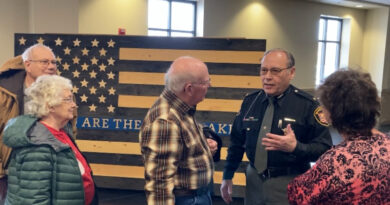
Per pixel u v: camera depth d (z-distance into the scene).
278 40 8.17
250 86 3.19
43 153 1.41
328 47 9.67
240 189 3.27
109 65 3.34
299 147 1.63
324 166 1.06
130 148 3.37
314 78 9.10
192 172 1.47
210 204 1.64
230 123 3.24
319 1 8.66
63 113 1.58
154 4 6.81
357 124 1.06
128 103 3.34
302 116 1.78
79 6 5.20
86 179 1.67
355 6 9.38
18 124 1.46
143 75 3.31
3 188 2.09
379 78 9.59
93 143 3.40
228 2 7.25
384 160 1.03
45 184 1.40
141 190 3.42
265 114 1.87
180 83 1.44
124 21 5.80
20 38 3.36
